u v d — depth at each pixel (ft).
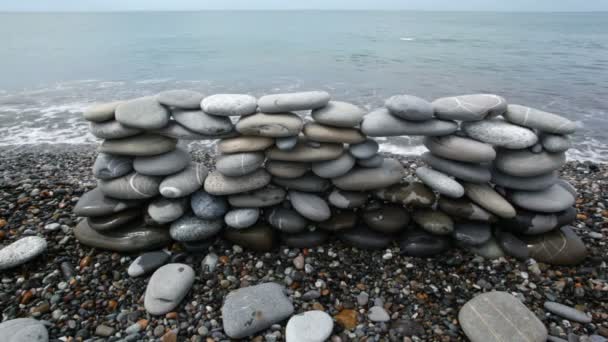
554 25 231.91
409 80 51.24
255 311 8.09
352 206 10.38
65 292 9.02
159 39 116.78
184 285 8.87
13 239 10.94
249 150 9.59
